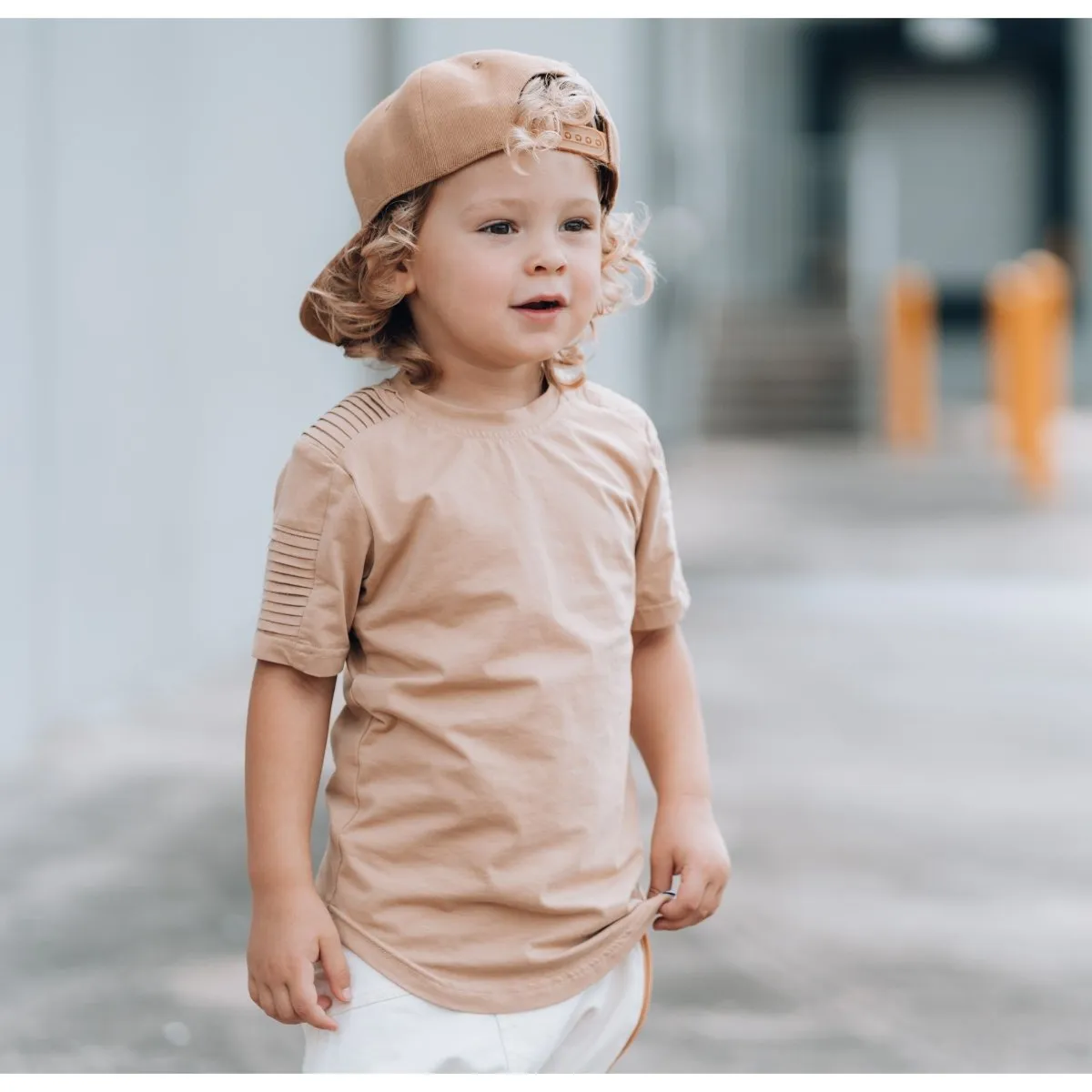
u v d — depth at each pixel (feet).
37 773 14.48
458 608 5.43
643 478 5.92
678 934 10.65
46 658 15.78
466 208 5.36
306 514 5.48
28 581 15.25
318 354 24.04
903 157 74.54
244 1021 9.32
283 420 22.41
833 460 44.11
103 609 16.85
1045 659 19.83
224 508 20.20
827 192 52.70
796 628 21.79
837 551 28.53
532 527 5.51
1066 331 69.62
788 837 12.67
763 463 43.16
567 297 5.44
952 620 22.40
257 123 20.93
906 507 34.35
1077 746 15.62
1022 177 73.77
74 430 16.06
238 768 14.78
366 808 5.54
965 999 9.62
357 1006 5.42
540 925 5.48
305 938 5.42
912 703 17.42
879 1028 9.19
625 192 34.88
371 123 5.53
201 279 19.21
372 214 5.54
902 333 49.32
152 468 18.01
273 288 21.76
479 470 5.52
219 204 19.79
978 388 73.87
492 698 5.43
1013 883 11.69
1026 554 27.99
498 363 5.55
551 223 5.39
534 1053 5.47
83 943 10.50
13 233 14.67
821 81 74.23
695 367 49.34
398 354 5.66
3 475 14.67
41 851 12.35
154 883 11.68
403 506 5.42
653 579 6.06
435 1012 5.43
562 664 5.48
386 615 5.50
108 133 16.67
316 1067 5.48
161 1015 9.38
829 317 52.24
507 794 5.40
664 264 42.27
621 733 5.65
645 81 38.68
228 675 19.19
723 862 5.92
